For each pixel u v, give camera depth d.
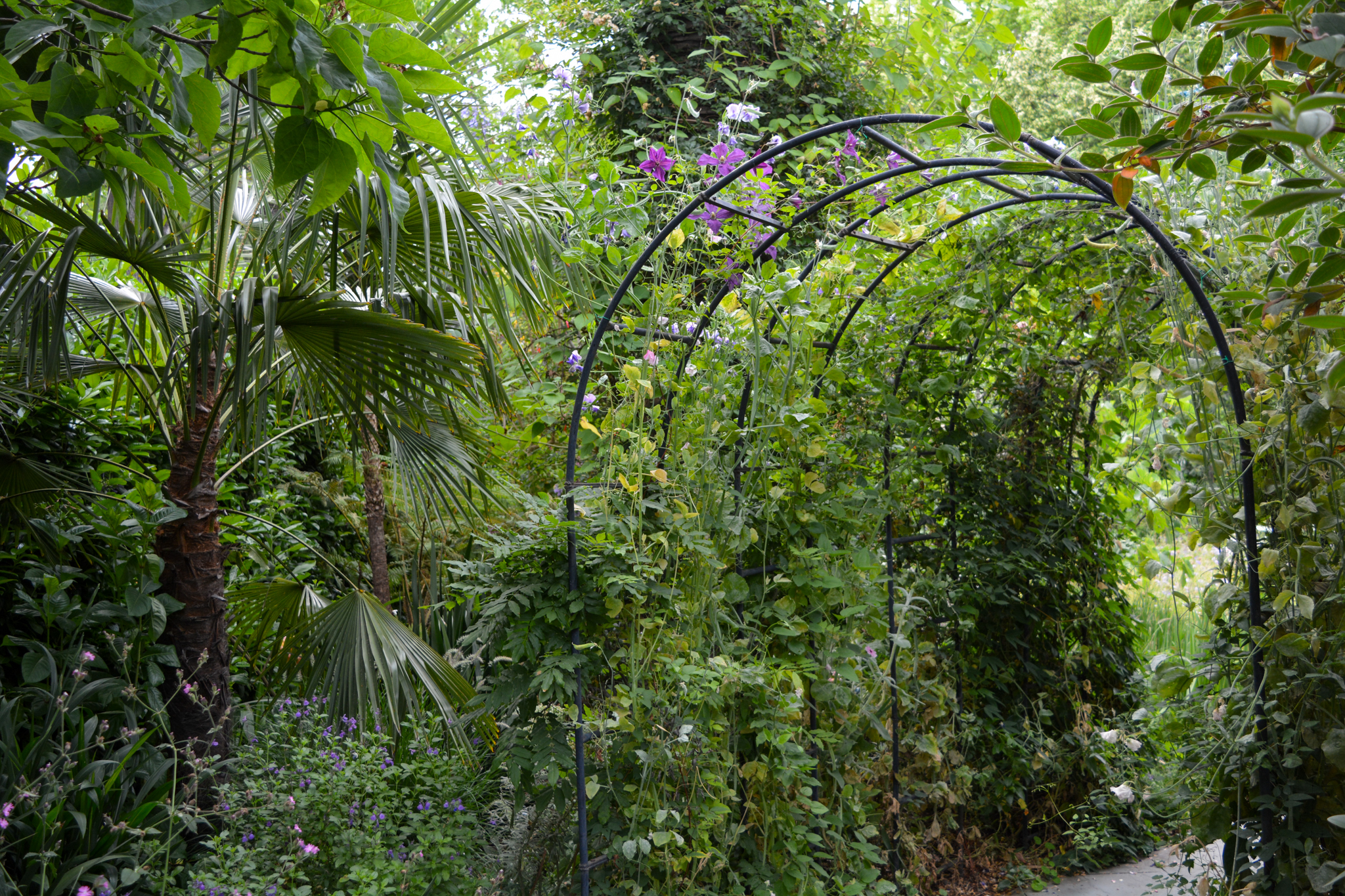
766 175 2.99
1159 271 2.70
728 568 2.76
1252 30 1.19
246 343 2.51
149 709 2.77
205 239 3.38
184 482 2.95
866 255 3.16
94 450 3.48
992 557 3.83
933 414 3.81
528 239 3.14
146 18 1.17
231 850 2.48
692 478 2.58
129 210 2.78
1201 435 2.42
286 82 1.39
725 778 2.50
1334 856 2.18
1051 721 3.90
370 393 2.94
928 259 3.32
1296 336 2.07
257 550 3.82
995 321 3.70
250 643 3.71
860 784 3.01
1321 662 2.20
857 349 3.32
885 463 3.36
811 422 2.72
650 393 2.45
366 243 3.07
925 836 3.49
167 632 2.96
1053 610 3.97
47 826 2.33
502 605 2.24
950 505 3.88
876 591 2.93
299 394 3.52
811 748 2.88
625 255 3.00
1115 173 1.64
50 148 1.35
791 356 2.70
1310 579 2.22
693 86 3.50
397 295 3.13
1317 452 2.19
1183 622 5.09
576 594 2.28
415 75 1.47
